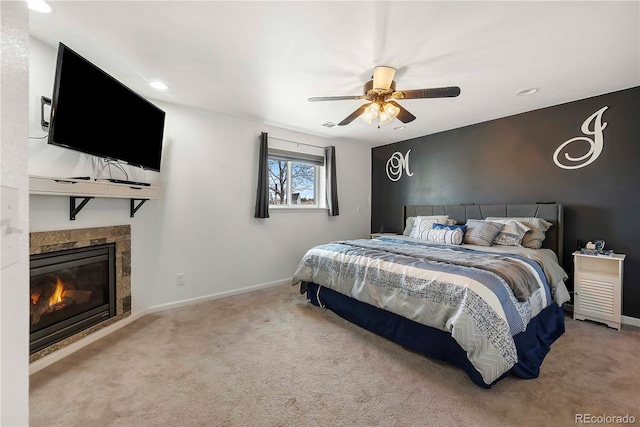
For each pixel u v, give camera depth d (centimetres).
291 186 436
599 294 265
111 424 145
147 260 295
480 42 196
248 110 335
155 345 228
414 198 464
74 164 224
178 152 317
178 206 318
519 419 149
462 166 401
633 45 200
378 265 244
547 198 322
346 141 489
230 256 361
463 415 152
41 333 197
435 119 367
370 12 167
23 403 54
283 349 222
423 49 205
